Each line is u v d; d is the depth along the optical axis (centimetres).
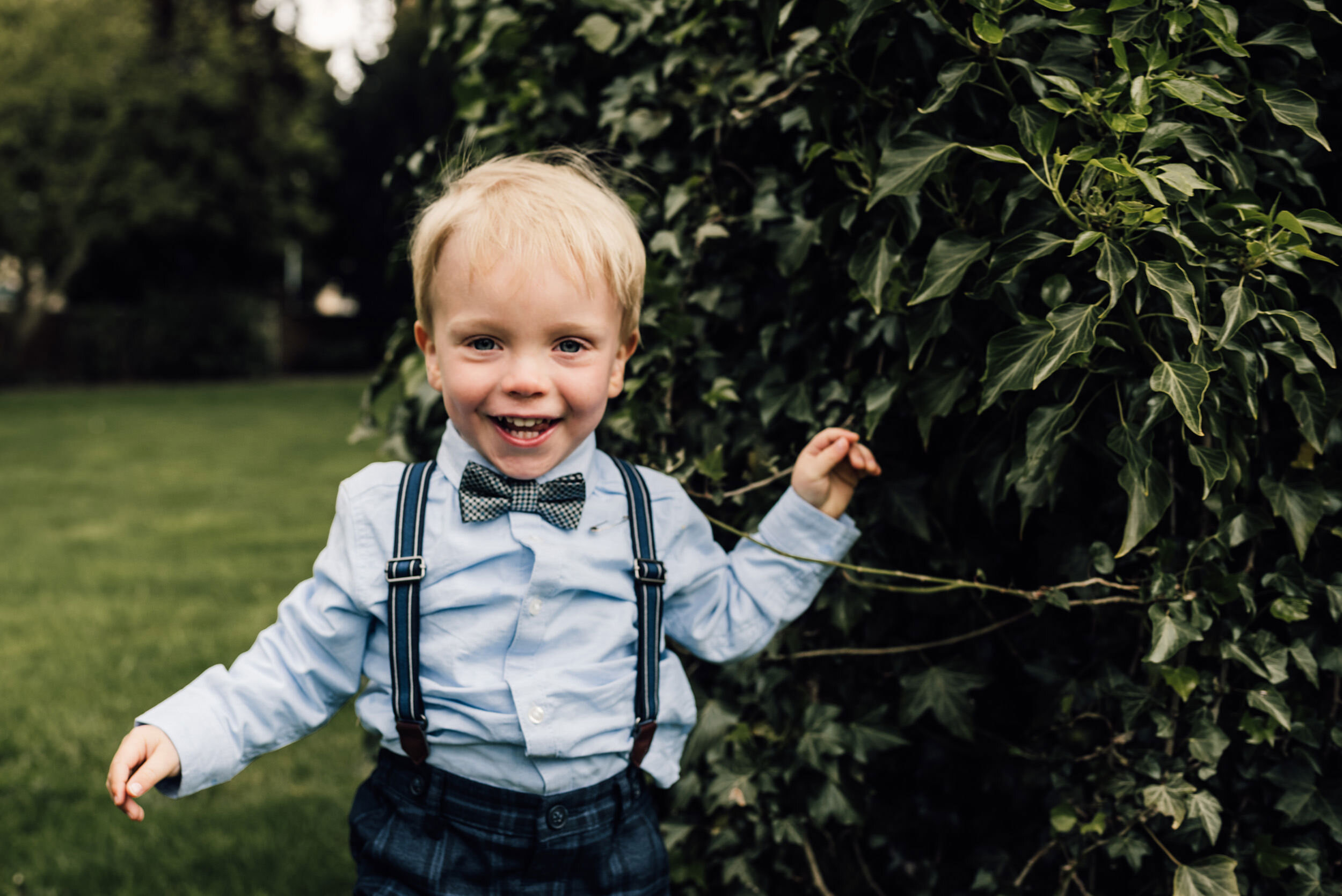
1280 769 144
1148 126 120
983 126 138
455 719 136
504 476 140
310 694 141
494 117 215
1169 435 137
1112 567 138
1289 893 141
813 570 151
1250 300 118
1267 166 137
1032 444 127
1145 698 143
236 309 1994
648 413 177
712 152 179
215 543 583
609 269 137
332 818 274
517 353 133
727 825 180
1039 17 126
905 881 177
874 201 128
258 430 1175
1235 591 133
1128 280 117
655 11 177
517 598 138
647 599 144
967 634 161
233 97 1789
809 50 156
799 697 173
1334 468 140
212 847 256
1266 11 135
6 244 1700
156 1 1859
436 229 137
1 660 381
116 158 1717
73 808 274
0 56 1661
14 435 1113
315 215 2005
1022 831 168
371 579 138
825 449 150
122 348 1875
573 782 139
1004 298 130
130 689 353
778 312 174
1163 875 152
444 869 137
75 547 577
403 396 207
